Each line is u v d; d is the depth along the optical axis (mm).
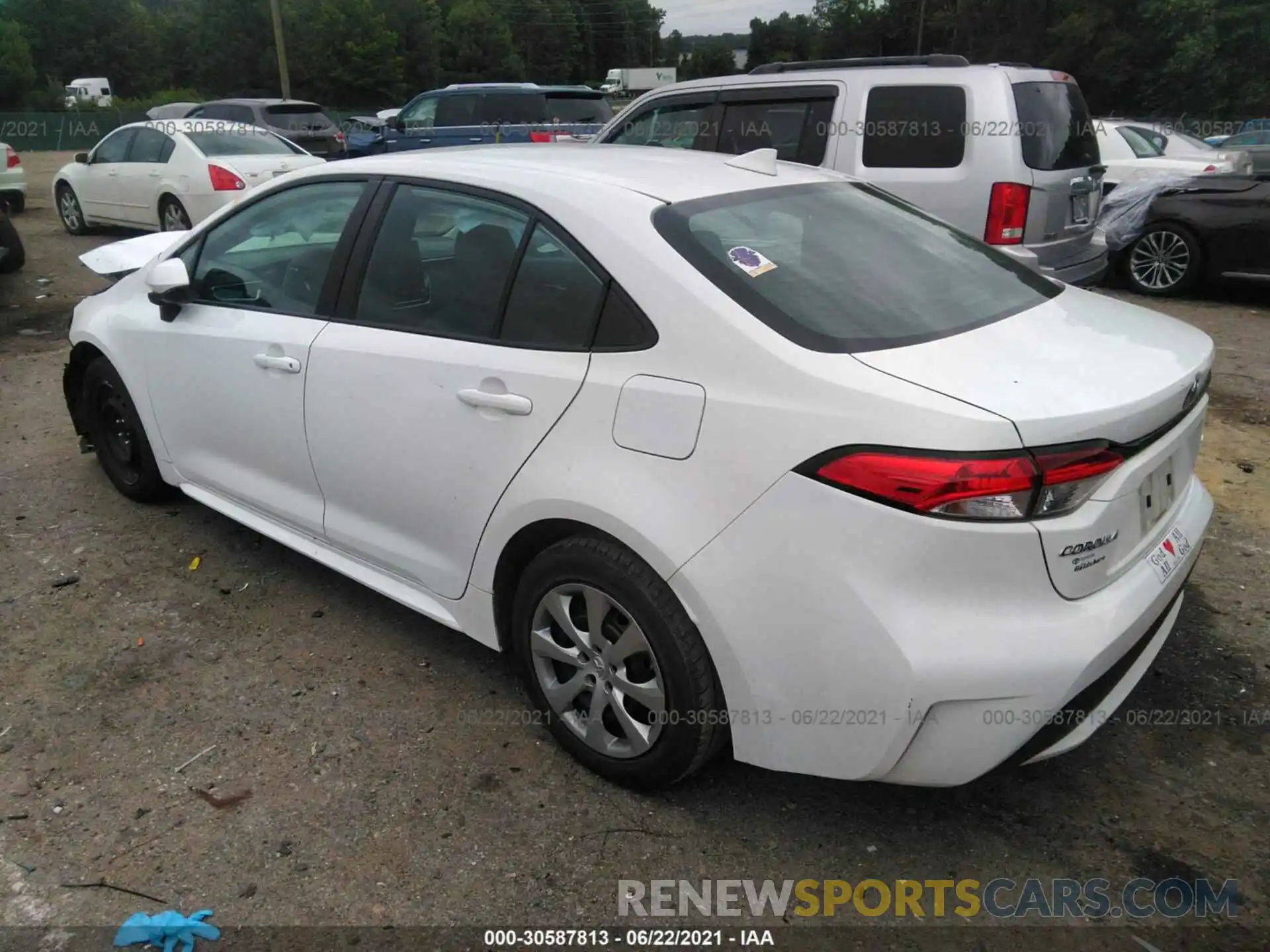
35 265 10367
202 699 2998
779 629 2123
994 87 5527
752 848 2408
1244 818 2482
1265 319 7715
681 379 2248
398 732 2848
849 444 2008
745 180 2865
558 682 2674
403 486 2895
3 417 5551
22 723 2881
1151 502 2275
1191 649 3199
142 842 2426
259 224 3473
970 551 1942
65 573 3768
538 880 2312
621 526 2287
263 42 58156
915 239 2875
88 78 58906
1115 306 2803
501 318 2648
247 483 3562
